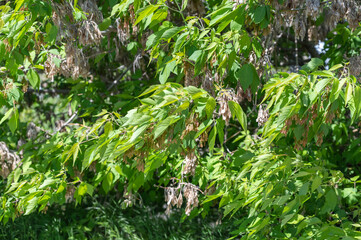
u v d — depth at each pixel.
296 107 2.23
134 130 2.33
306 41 5.26
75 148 2.85
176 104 2.22
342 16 2.76
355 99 2.13
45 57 3.28
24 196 3.44
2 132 5.04
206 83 2.70
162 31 2.64
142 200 5.99
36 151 3.96
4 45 2.83
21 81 3.65
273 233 3.16
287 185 2.92
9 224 5.75
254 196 3.01
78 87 4.37
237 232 3.37
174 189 3.43
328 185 2.85
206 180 3.80
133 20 3.05
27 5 2.64
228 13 2.54
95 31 2.91
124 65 4.68
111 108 4.40
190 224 5.86
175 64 2.72
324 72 2.17
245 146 3.86
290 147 3.45
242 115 2.21
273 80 2.51
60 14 2.82
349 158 4.32
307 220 2.62
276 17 2.89
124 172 3.81
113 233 5.71
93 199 6.23
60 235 5.95
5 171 3.89
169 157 4.11
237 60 2.85
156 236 5.59
